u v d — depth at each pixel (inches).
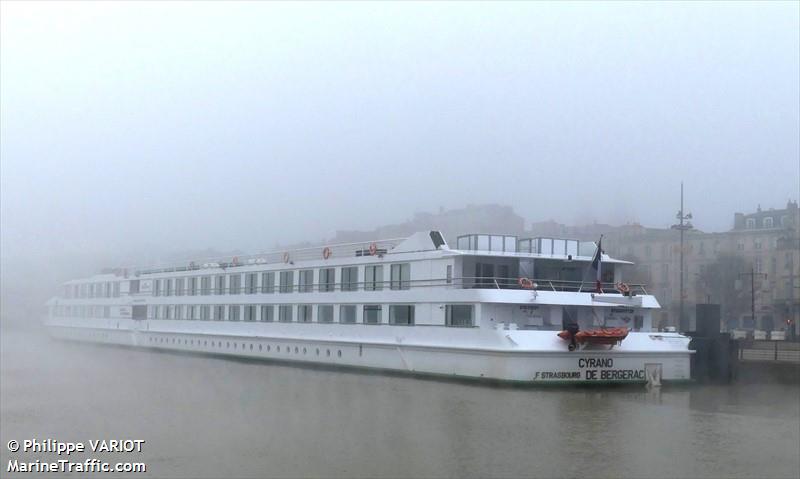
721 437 1069.1
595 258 1622.8
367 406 1266.0
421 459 907.4
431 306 1635.1
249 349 2194.9
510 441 1010.7
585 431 1083.3
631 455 952.9
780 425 1156.5
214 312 2379.4
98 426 1100.5
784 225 3651.6
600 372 1505.9
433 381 1579.7
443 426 1101.7
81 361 2155.5
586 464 904.3
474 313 1520.7
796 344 2180.1
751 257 3587.6
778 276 3486.7
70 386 1558.8
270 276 2175.2
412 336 1665.8
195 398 1371.8
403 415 1186.0
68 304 3299.7
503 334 1444.4
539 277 1685.5
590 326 1616.6
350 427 1091.3
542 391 1422.2
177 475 831.7
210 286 2427.4
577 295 1560.0
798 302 3410.4
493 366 1462.8
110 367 1972.2
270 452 937.5
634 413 1229.7
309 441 999.0
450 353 1565.0
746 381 1705.2
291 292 2086.6
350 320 1865.2
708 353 1700.3
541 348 1446.9
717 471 892.6
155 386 1547.7
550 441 1014.4
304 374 1776.6
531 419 1160.2
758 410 1295.5
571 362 1477.6
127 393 1444.4
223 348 2304.4
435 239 1702.8
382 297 1770.4
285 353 2055.9
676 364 1593.3
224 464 879.7
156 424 1112.2
